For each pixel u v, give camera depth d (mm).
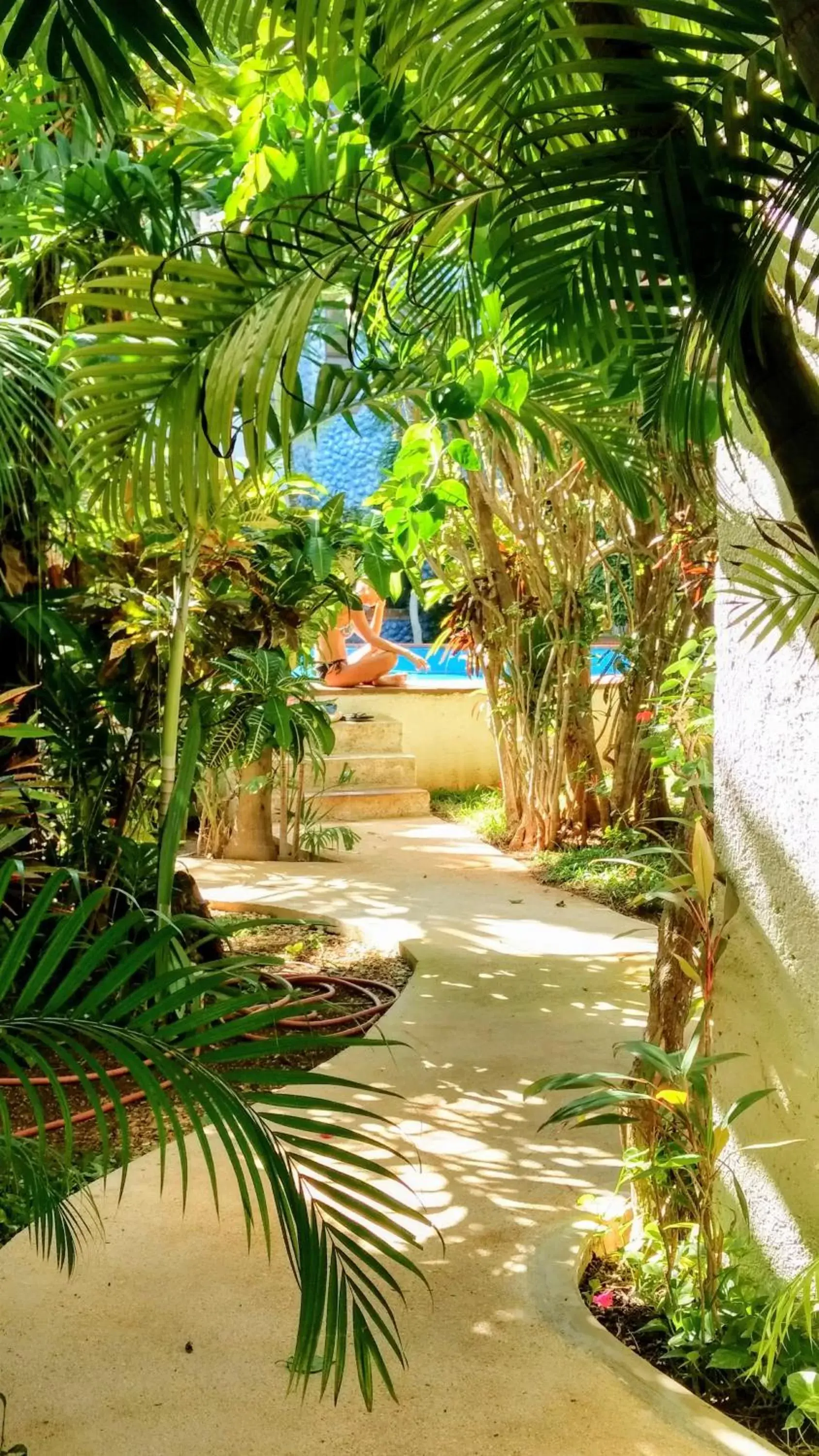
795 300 1220
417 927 4836
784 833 1943
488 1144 2758
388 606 11438
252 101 2605
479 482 6340
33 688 2178
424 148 1548
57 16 1240
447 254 2443
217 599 3994
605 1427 1704
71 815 3771
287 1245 1286
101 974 3438
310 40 1609
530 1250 2240
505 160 1473
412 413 6266
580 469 5891
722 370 1296
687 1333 1913
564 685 6387
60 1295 2086
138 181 3150
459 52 1554
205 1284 2129
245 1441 1687
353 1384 1821
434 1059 3326
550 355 1913
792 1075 1938
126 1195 2492
